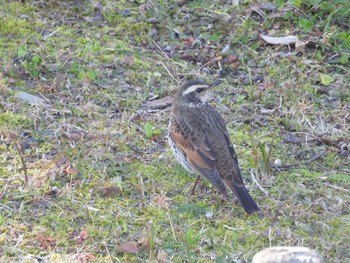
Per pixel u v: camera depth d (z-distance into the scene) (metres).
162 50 16.39
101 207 12.14
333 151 13.82
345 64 16.11
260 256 9.12
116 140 13.74
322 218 12.09
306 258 9.02
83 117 14.35
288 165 13.34
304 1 17.31
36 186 12.42
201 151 12.22
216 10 17.39
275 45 16.47
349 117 14.62
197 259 11.14
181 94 12.77
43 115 14.28
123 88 15.23
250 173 13.14
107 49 16.20
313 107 14.86
